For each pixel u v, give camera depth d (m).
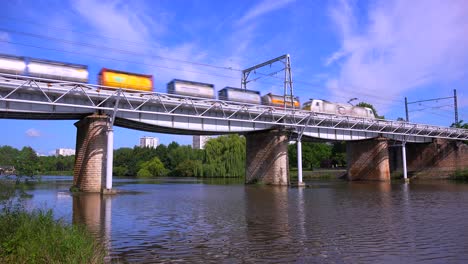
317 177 88.25
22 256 9.62
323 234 15.59
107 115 37.81
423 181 68.00
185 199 31.98
